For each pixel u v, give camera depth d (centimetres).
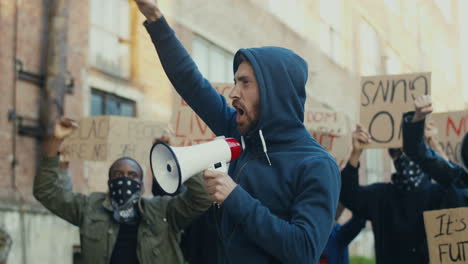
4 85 792
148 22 204
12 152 793
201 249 292
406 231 377
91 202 349
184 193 335
